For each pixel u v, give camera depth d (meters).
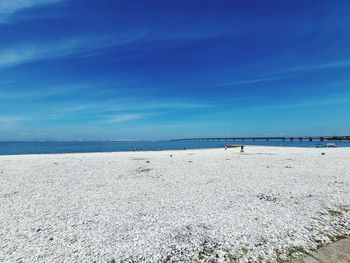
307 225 8.60
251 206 10.80
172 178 17.78
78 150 74.06
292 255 6.72
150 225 8.75
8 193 13.79
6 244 7.33
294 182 15.66
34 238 7.74
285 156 34.16
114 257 6.59
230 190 13.83
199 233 8.00
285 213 9.82
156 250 6.95
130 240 7.56
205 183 15.88
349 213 9.84
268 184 15.13
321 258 6.48
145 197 12.63
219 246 7.19
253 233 7.96
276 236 7.76
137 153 46.06
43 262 6.33
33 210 10.59
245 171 20.50
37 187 15.32
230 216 9.52
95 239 7.64
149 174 19.67
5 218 9.59
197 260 6.53
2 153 60.25
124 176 18.98
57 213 10.16
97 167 24.08
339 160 28.28
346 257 6.49
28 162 28.62
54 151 68.88
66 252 6.83
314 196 12.23
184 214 9.87
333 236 7.83
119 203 11.58
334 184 14.98
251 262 6.45
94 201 11.98
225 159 30.95
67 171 21.64
